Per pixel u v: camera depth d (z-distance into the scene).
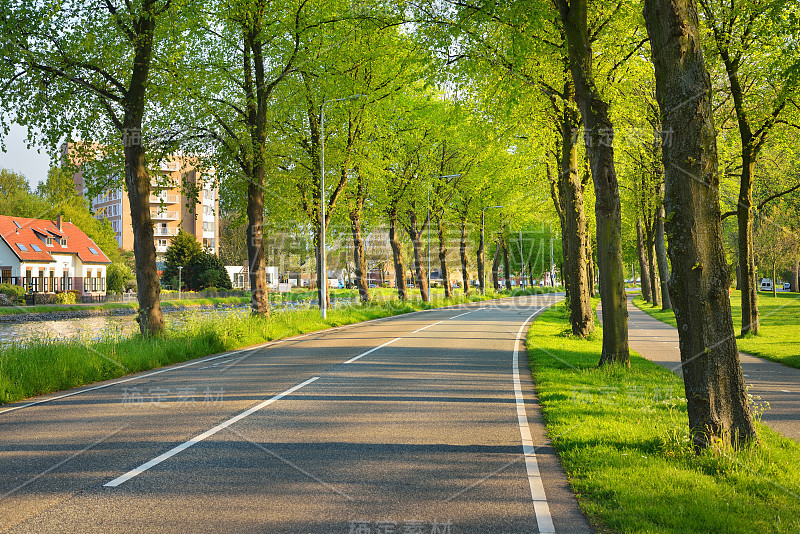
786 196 30.25
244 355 15.10
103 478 5.21
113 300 59.12
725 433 5.96
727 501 4.66
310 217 28.30
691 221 6.07
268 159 22.84
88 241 68.69
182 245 75.50
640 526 4.14
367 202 36.00
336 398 9.12
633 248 62.00
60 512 4.40
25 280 58.34
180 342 15.21
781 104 17.58
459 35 13.02
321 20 21.62
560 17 12.22
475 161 43.56
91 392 9.79
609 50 16.62
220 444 6.40
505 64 13.84
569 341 18.12
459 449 6.31
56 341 12.73
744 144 19.83
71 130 17.52
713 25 17.89
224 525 4.18
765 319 32.06
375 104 28.11
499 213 52.34
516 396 9.50
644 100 22.77
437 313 36.50
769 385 11.27
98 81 16.97
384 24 14.61
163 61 17.45
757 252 50.00
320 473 5.43
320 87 24.64
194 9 17.08
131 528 4.11
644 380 10.91
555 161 27.78
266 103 22.78
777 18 15.88
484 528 4.20
